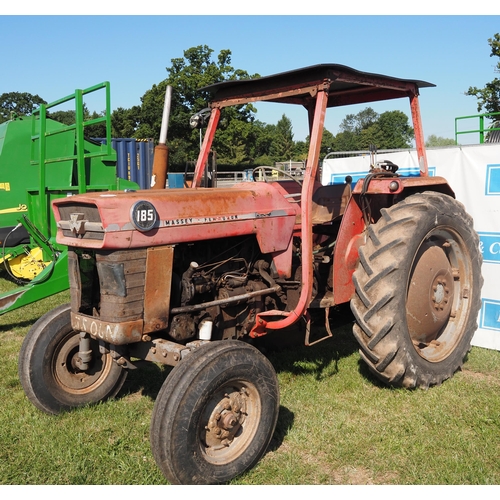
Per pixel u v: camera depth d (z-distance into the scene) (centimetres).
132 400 401
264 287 379
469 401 380
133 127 3872
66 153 762
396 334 373
